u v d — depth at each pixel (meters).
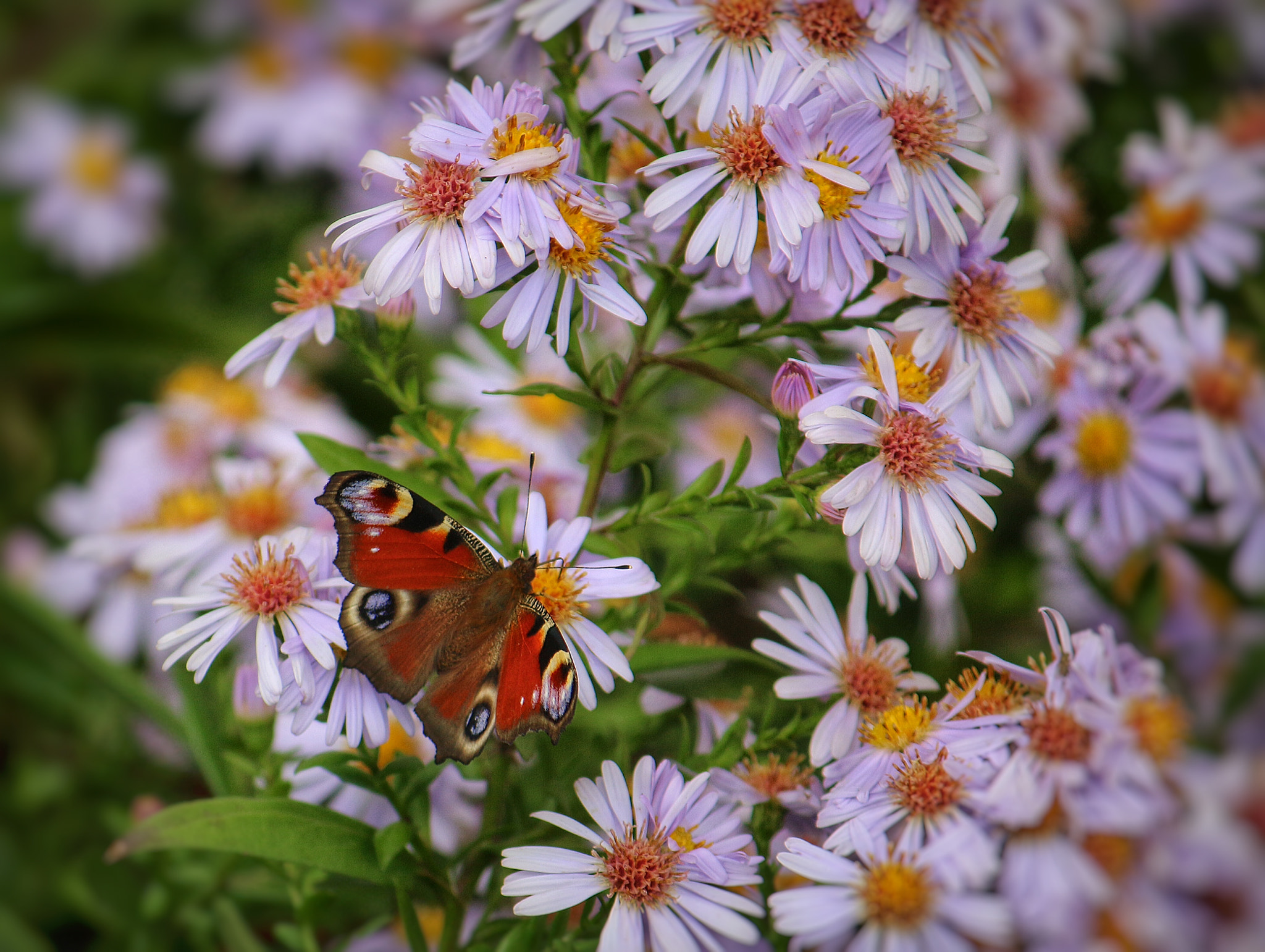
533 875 0.41
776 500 0.43
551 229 0.41
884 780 0.42
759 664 0.45
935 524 0.42
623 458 0.44
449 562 0.42
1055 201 0.53
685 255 0.42
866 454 0.42
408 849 0.43
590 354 0.52
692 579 0.44
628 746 0.45
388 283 0.41
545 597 0.42
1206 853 0.49
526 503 0.47
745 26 0.43
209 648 0.41
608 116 0.45
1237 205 0.55
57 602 0.56
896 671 0.44
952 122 0.43
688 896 0.41
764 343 0.45
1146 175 0.55
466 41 0.45
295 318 0.43
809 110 0.42
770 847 0.43
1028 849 0.41
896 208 0.42
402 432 0.46
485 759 0.43
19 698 0.54
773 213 0.42
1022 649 0.51
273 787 0.44
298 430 0.54
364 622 0.41
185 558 0.49
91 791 0.53
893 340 0.43
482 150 0.41
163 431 0.56
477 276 0.41
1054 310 0.52
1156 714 0.42
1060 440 0.50
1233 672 0.53
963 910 0.40
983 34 0.44
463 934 0.46
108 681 0.51
